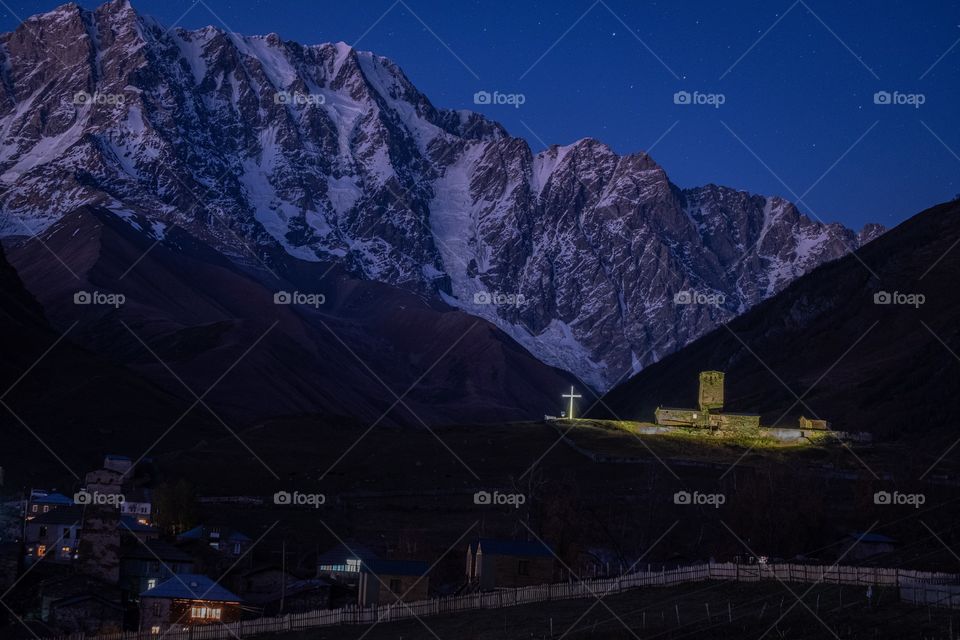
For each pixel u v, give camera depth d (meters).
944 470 185.25
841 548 130.75
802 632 77.75
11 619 115.06
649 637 81.62
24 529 143.12
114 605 115.31
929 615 77.94
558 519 143.00
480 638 87.44
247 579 125.88
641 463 195.75
